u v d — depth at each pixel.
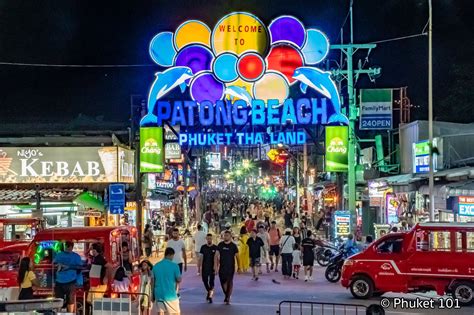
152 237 31.81
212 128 31.36
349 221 30.42
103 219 27.80
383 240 18.75
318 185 47.28
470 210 21.52
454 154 29.05
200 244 25.41
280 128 31.33
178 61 31.61
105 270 14.48
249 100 31.27
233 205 68.75
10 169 27.98
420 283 18.08
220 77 31.39
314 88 31.20
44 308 6.43
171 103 31.34
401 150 35.62
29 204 24.19
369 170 36.06
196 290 21.28
